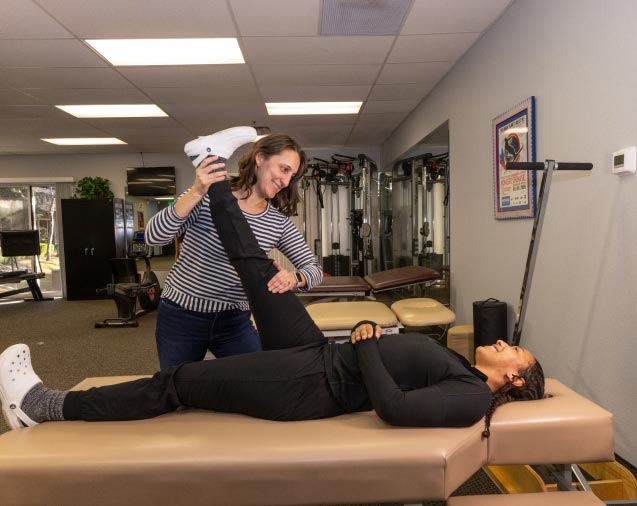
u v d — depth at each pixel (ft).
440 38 11.56
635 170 6.29
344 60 12.90
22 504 3.75
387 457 3.72
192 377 4.46
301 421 4.36
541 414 4.26
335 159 25.59
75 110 17.33
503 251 10.62
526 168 6.49
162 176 26.07
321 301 13.16
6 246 23.44
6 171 26.32
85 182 24.84
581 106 7.53
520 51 9.54
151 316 20.26
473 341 10.73
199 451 3.80
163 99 16.21
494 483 6.23
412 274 12.59
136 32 10.76
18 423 4.39
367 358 4.31
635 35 6.29
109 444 3.92
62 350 14.38
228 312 5.40
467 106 12.57
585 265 7.51
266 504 3.79
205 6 9.62
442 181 15.79
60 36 10.91
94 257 24.76
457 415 3.95
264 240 5.31
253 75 13.96
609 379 6.96
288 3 9.57
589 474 5.95
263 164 4.99
